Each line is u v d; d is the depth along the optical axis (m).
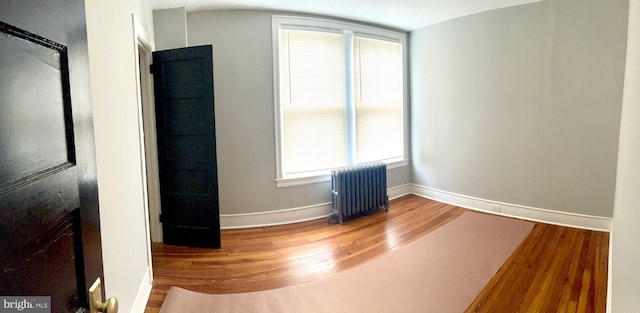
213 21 3.35
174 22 3.12
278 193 3.68
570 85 3.27
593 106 3.17
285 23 3.54
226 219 3.54
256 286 2.33
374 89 4.30
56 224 0.58
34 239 0.51
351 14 3.73
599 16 3.07
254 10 3.42
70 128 0.63
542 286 2.22
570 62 3.25
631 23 1.94
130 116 2.03
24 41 0.49
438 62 4.27
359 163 4.17
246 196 3.57
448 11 3.72
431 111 4.43
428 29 4.34
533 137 3.54
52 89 0.57
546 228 3.32
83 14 0.70
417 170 4.72
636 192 1.10
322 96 3.86
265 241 3.19
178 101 2.97
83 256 0.68
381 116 4.42
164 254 2.90
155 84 3.00
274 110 3.58
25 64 0.49
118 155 1.74
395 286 2.29
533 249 2.81
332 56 3.88
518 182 3.68
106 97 1.59
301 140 3.78
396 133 4.62
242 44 3.42
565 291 2.15
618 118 3.05
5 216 0.44
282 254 2.88
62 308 0.60
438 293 2.18
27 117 0.50
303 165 3.82
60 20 0.60
